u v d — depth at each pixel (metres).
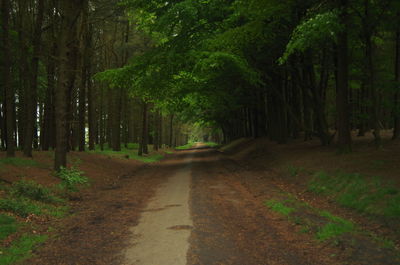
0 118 23.72
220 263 5.36
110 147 39.94
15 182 10.38
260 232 6.97
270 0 12.49
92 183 14.32
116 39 33.12
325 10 11.83
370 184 9.16
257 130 36.50
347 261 5.27
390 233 6.50
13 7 19.06
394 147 13.45
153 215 8.76
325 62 18.59
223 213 8.70
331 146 17.62
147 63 20.19
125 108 40.94
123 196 11.78
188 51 19.38
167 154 43.84
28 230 7.08
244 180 14.66
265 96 31.77
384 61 18.75
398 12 13.08
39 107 28.56
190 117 42.91
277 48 17.94
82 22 18.98
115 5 20.20
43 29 16.64
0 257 5.55
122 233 7.17
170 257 5.67
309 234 6.68
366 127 24.48
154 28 20.89
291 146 22.27
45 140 20.23
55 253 5.95
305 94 19.06
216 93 24.47
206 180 15.21
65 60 14.00
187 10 17.88
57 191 11.18
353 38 15.80
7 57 14.34
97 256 5.80
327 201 9.80
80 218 8.55
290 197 10.32
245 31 15.16
